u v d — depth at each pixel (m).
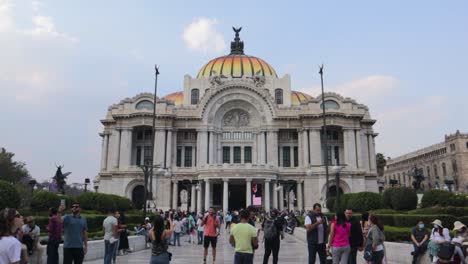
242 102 88.75
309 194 82.00
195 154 88.19
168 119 85.06
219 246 35.41
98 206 45.91
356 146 84.44
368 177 88.25
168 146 84.19
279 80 98.38
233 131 89.25
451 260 14.84
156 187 81.50
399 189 42.12
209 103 87.38
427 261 19.05
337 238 15.67
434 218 28.64
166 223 28.22
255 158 87.69
